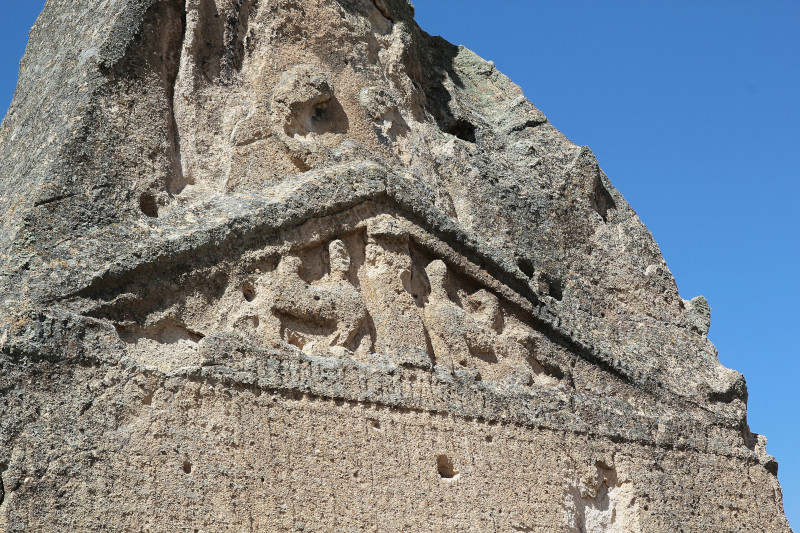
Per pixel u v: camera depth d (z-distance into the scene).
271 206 8.38
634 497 9.31
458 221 9.82
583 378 9.67
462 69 11.91
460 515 8.22
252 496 7.46
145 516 7.07
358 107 9.56
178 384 7.51
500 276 9.44
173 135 8.73
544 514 8.63
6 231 7.85
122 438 7.18
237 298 8.05
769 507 10.20
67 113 8.35
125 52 8.55
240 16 9.34
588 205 10.79
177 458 7.31
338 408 8.04
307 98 9.16
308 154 8.96
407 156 9.74
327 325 8.39
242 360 7.84
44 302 7.30
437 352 8.81
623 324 10.38
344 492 7.81
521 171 10.63
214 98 9.00
